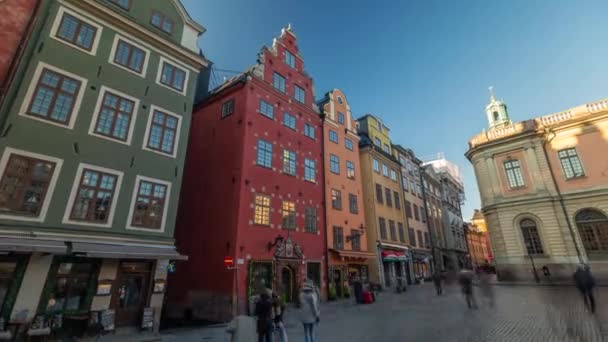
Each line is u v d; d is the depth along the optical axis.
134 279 12.02
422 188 42.06
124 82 13.38
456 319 11.46
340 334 10.00
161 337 11.00
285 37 23.66
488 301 15.77
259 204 17.81
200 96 23.55
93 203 11.44
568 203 25.12
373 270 26.55
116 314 11.15
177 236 19.75
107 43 13.17
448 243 46.00
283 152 20.64
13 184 9.81
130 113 13.30
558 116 27.22
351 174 27.34
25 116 10.44
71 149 11.28
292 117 22.34
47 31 11.54
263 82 20.50
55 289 10.03
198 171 20.45
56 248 9.61
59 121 11.20
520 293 18.91
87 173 11.52
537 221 26.17
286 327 11.95
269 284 16.98
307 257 19.86
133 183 12.70
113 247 11.24
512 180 28.47
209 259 17.02
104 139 12.25
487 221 29.77
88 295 10.62
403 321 11.65
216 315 15.27
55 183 10.66
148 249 12.20
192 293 17.11
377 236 27.67
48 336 9.50
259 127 19.33
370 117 34.16
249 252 16.39
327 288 20.77
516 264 26.22
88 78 12.29
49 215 10.28
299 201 20.72
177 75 15.49
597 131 25.05
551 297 16.19
